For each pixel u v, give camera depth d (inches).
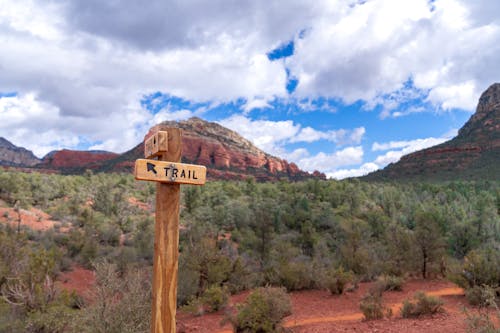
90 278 788.0
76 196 1988.2
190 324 473.7
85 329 265.6
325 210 1790.1
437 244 760.3
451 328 322.0
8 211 1414.9
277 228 1459.2
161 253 126.9
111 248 1039.0
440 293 579.8
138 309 267.1
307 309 539.2
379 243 1099.9
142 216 1777.8
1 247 538.6
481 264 518.3
